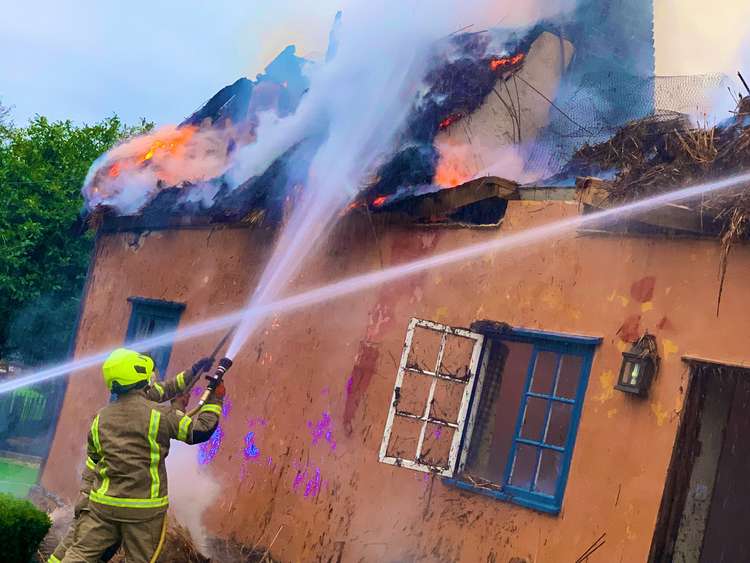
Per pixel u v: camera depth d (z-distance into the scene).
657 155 6.73
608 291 7.10
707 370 6.39
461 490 7.73
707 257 6.49
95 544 5.92
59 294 23.55
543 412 7.55
